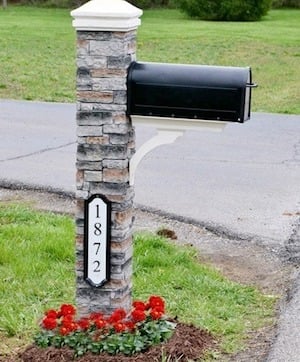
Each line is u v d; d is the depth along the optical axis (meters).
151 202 7.63
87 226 4.22
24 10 28.48
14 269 5.58
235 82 3.97
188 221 7.10
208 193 8.01
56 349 4.16
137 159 4.21
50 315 4.30
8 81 14.79
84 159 4.18
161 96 4.04
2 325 4.70
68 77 15.41
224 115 4.00
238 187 8.25
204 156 9.59
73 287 5.35
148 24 23.69
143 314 4.23
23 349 4.39
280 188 8.26
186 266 5.83
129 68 4.10
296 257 6.23
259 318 5.00
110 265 4.25
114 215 4.21
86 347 4.13
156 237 6.36
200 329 4.61
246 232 6.82
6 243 6.05
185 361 4.18
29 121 11.62
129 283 4.39
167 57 17.75
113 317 4.18
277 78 15.68
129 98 4.09
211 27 23.02
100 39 4.06
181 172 8.82
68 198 7.80
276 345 4.58
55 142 10.29
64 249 5.98
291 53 18.55
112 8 4.01
